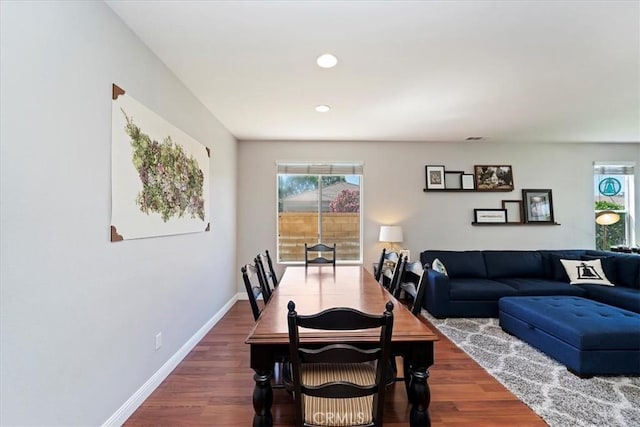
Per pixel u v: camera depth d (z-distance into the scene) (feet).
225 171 13.57
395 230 15.25
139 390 6.78
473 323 12.00
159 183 7.62
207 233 11.18
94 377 5.42
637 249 15.28
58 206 4.69
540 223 16.34
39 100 4.37
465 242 16.42
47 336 4.49
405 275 7.90
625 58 7.79
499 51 7.45
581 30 6.61
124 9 5.87
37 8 4.33
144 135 6.97
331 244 16.51
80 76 5.13
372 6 5.83
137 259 6.72
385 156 16.34
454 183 16.43
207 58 7.68
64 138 4.80
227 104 10.75
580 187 16.58
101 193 5.62
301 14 6.04
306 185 16.53
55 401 4.61
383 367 4.32
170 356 8.25
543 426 6.13
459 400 6.97
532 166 16.56
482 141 16.28
